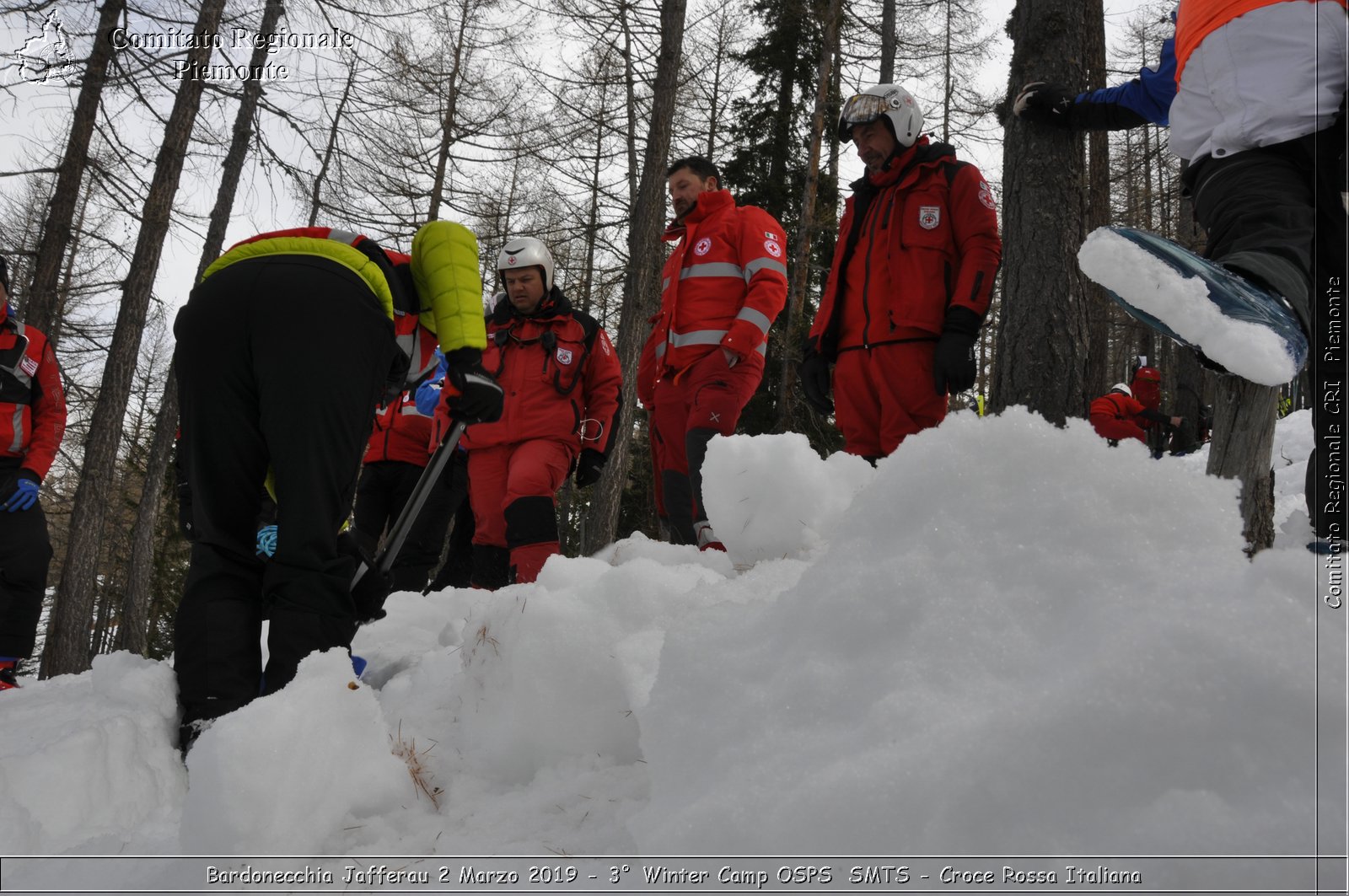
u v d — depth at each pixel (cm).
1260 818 76
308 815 128
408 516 226
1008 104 381
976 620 103
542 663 154
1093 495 108
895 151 330
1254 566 91
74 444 1850
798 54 1859
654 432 423
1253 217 176
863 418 331
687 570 173
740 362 384
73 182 1007
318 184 1197
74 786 161
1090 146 406
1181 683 84
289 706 133
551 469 387
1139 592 97
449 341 219
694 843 97
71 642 979
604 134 1290
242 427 192
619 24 1132
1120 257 151
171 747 183
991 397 374
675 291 407
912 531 117
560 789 138
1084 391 352
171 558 2359
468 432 409
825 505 190
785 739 104
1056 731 86
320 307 189
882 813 88
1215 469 173
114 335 1017
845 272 343
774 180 1830
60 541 2425
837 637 111
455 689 186
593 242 1305
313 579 184
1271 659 83
